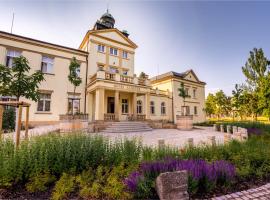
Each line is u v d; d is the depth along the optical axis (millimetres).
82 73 19859
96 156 4684
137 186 3334
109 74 17828
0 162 3711
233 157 5230
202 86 33812
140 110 24891
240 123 17641
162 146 5773
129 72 23578
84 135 5340
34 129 13203
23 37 16469
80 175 3889
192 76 32375
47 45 17797
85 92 19766
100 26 24719
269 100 17969
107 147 5141
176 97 28531
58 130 12234
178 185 3113
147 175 3580
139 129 16703
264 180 4395
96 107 16750
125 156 4973
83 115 13305
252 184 4152
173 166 3869
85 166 4406
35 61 17047
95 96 18281
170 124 20547
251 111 26812
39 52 17375
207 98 45500
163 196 2973
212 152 5594
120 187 3400
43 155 4082
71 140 4773
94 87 17438
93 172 4297
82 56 20109
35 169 3760
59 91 18109
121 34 23312
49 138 4730
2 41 15547
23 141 4516
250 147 6129
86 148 4652
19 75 8664
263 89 18453
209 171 3742
